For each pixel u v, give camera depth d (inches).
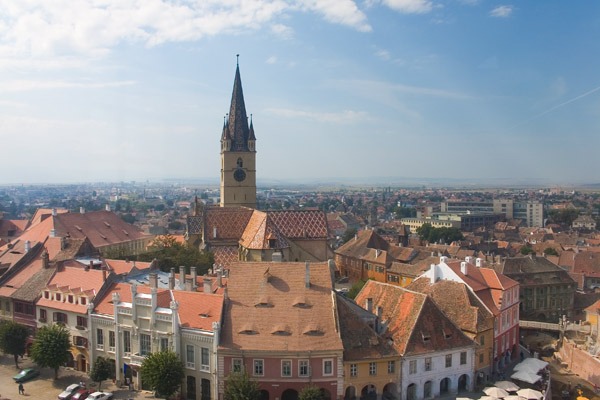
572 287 6151.6
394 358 3280.0
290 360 3157.0
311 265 3585.1
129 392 3420.3
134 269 4301.2
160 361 3159.5
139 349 3484.3
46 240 5132.9
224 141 7091.5
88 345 3745.1
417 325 3422.7
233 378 3036.4
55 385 3555.6
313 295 3427.7
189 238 6727.4
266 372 3169.3
